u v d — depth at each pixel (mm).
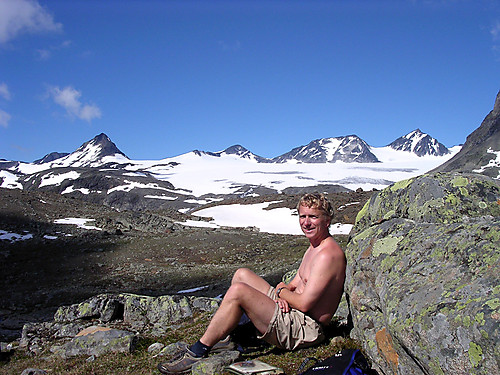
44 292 11984
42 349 4789
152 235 21281
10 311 9844
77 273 14320
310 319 2600
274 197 38125
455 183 2541
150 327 5250
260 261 15234
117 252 17484
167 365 2562
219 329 2520
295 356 2537
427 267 2080
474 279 1798
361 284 2568
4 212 23969
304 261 2764
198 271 13820
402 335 1888
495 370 1545
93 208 28281
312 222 2617
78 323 5598
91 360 3594
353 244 2801
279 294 2627
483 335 1582
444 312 1750
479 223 2082
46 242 19141
